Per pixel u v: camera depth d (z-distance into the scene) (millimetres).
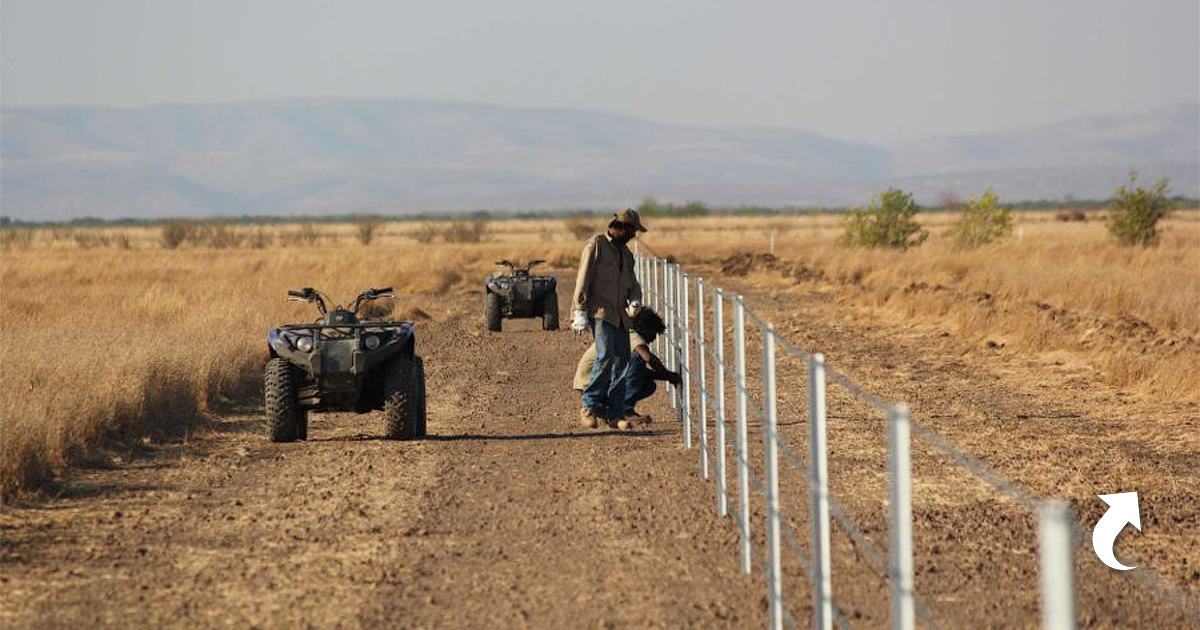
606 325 50188
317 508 36406
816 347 80438
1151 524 33688
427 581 28703
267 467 43188
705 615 25938
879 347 79688
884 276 137875
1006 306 92062
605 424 51938
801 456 43938
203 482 40406
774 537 23953
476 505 36625
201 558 30844
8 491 37562
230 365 62875
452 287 153625
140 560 30641
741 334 29141
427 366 75500
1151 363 60875
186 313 91562
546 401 60000
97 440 45781
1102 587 27891
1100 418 51875
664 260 63625
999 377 65000
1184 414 51781
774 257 182875
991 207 188375
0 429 39188
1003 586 27844
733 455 44062
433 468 42594
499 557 30766
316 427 53188
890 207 195875
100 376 52062
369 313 108125
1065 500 36500
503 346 87688
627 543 31969
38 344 62625
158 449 46438
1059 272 118750
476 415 55844
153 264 199000
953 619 25594
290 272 159875
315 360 47125
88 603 27094
